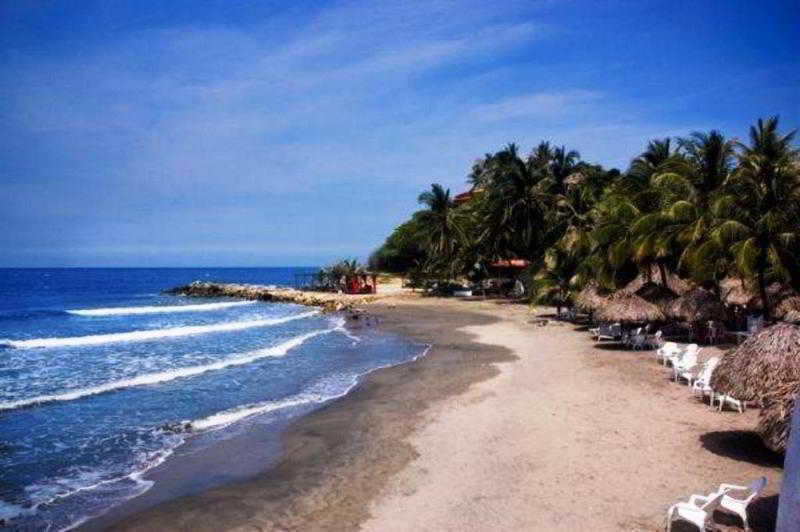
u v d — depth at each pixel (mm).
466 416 13945
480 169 81000
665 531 7777
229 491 10000
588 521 8156
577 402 14539
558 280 35250
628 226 26984
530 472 10102
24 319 45031
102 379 20375
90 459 11828
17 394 17969
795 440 5477
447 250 56625
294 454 11859
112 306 61375
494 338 28094
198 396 17375
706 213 24172
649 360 19859
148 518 8984
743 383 10453
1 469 11266
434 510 8836
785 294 23156
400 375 19844
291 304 61750
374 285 66438
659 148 35875
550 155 51656
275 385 18828
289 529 8477
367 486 9969
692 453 10633
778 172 22141
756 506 8414
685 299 22938
